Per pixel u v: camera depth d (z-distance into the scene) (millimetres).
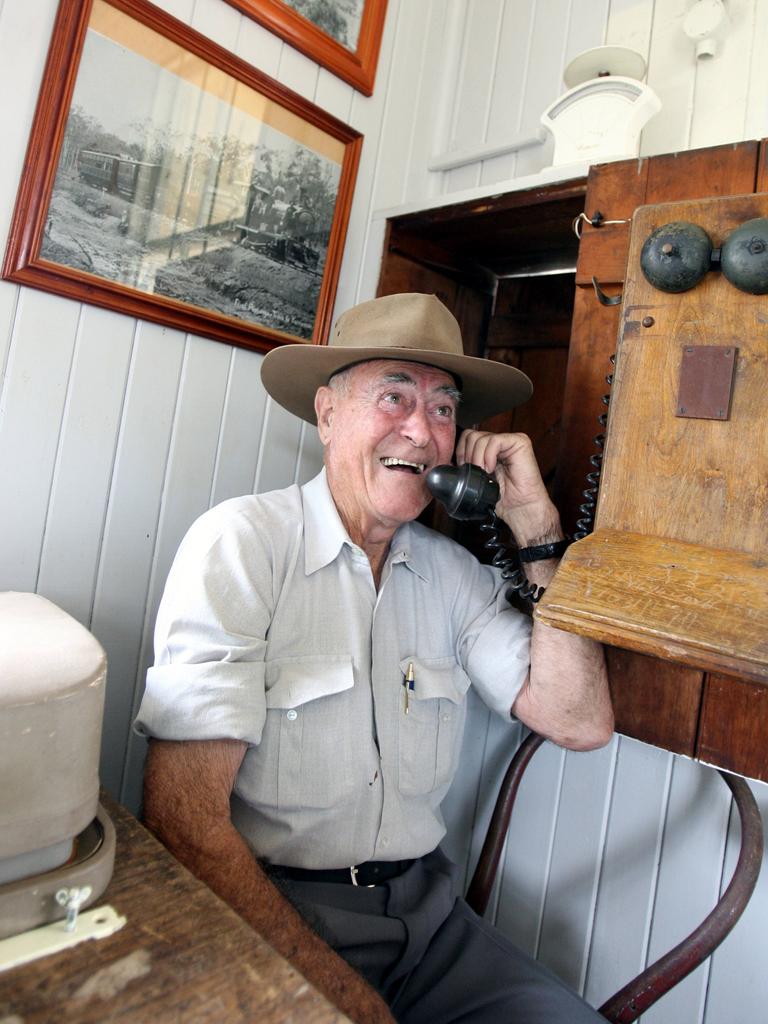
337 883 958
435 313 1137
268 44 1426
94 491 1243
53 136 1124
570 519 1178
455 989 955
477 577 1239
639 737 1024
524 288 1781
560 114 1360
